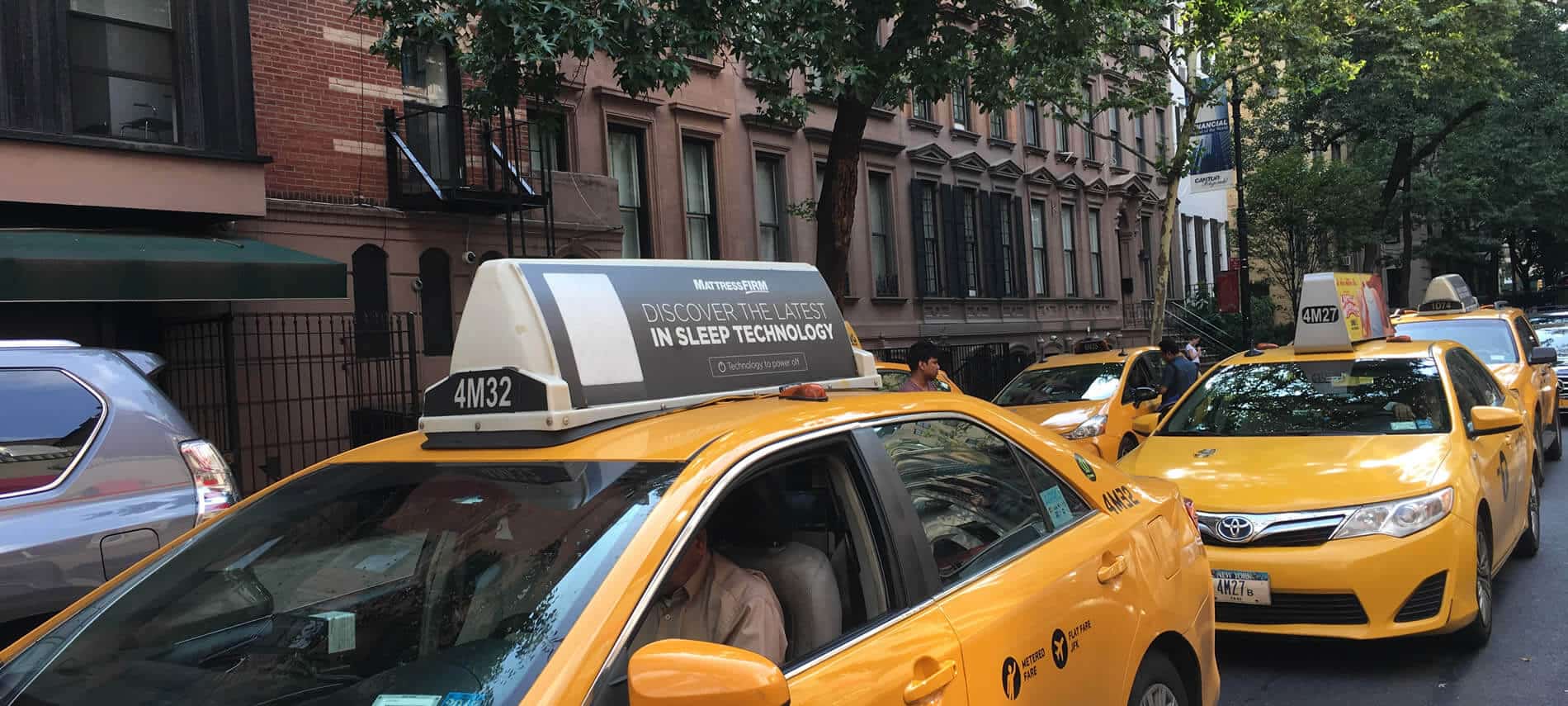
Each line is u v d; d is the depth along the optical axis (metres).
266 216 10.34
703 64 16.62
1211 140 20.81
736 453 2.39
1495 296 49.41
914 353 8.19
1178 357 11.38
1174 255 33.22
